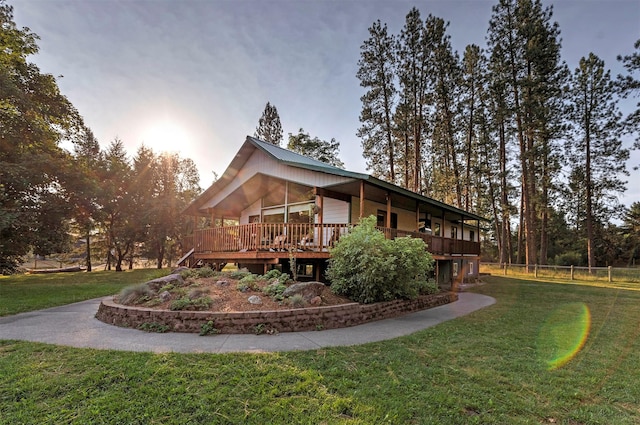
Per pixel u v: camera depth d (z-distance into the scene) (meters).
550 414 2.90
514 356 4.50
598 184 24.14
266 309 6.04
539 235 35.19
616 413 2.97
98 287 12.34
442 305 9.36
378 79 25.22
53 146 15.58
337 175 10.22
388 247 7.82
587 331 6.09
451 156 27.91
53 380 3.33
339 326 6.23
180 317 5.57
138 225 24.81
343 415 2.78
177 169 28.66
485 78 24.70
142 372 3.55
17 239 13.15
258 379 3.44
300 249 10.05
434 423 2.68
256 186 14.42
